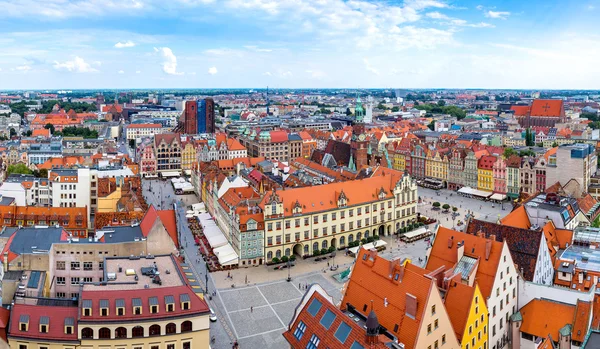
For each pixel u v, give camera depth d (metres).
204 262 188.62
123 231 150.00
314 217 196.25
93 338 103.00
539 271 130.75
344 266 184.62
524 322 119.50
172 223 177.38
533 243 131.38
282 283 169.62
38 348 102.75
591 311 109.31
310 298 104.12
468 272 117.06
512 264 121.12
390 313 99.81
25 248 132.12
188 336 107.81
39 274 126.25
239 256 184.88
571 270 136.38
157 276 114.19
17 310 104.25
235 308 151.12
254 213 188.25
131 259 129.25
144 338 104.94
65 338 102.44
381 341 87.12
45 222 199.50
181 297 108.19
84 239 143.75
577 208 180.00
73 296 135.88
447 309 106.75
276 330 138.00
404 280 100.62
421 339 93.62
